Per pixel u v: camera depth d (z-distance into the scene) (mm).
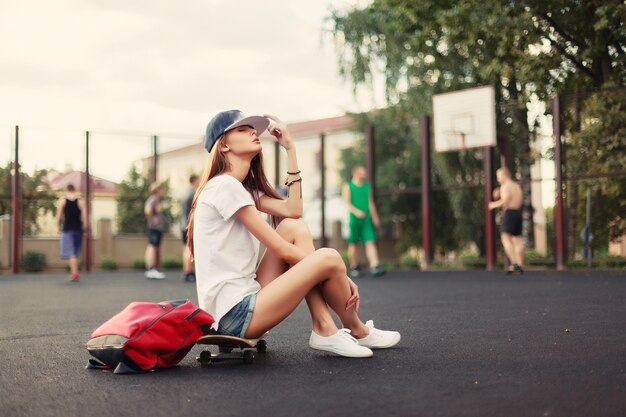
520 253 12773
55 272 18078
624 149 13414
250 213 3764
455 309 6879
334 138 38156
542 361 3803
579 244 14102
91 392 3207
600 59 15617
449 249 23391
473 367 3658
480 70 16750
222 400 2990
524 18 14820
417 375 3461
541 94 15922
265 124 3986
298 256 3830
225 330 3803
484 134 15648
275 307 3754
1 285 12047
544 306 6859
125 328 3643
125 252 20094
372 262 13133
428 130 16328
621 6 14023
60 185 17781
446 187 16016
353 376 3459
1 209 17734
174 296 9484
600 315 5973
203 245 3840
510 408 2771
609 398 2910
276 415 2727
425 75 19922
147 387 3283
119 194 19406
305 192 39469
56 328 5895
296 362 3887
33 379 3561
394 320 6047
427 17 17438
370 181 16766
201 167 21422
